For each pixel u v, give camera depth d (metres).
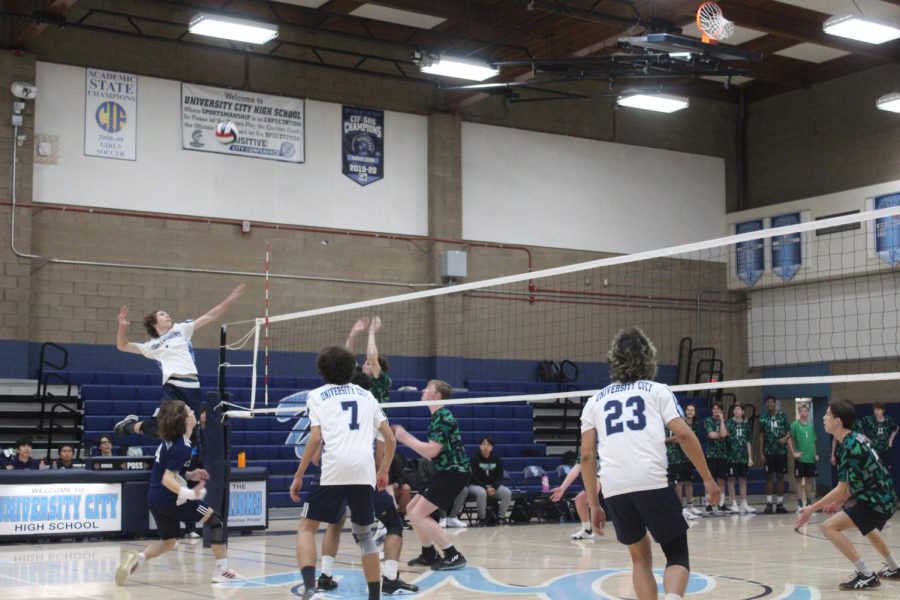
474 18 20.19
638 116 24.05
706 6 14.73
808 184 23.81
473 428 19.77
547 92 22.89
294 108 20.05
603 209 23.34
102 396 17.05
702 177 24.78
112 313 18.14
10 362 17.00
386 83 21.05
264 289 19.52
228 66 19.45
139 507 12.74
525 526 15.72
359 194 20.59
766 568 9.55
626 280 23.39
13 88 17.20
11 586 8.19
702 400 23.03
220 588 8.00
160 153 18.77
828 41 20.30
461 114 21.83
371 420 6.60
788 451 18.95
